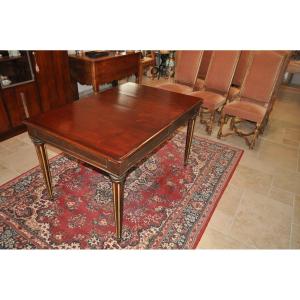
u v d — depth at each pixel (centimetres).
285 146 314
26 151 275
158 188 230
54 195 215
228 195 228
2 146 282
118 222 166
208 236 188
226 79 327
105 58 328
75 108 194
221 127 314
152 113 192
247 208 215
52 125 167
